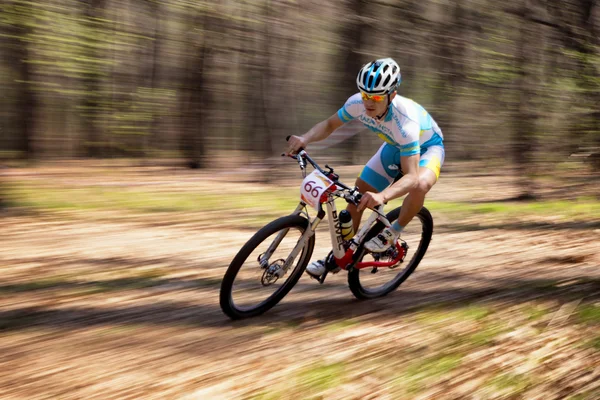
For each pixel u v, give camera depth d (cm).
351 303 368
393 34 872
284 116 1054
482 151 876
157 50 948
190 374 262
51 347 288
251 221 600
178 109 1012
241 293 337
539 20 766
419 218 385
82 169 955
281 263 331
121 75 912
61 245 483
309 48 973
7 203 632
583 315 333
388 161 356
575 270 437
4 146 982
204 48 961
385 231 348
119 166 1004
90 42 742
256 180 891
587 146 775
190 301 362
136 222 578
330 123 346
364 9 888
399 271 397
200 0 871
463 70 819
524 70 775
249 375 262
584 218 637
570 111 767
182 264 441
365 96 306
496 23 796
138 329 314
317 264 352
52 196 693
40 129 1012
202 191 777
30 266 421
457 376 264
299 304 363
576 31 779
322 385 253
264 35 956
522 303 359
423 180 335
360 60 937
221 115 1040
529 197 761
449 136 876
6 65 828
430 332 314
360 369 269
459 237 544
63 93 888
